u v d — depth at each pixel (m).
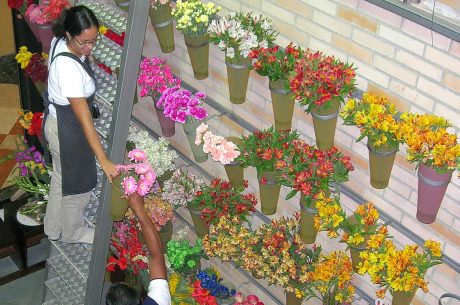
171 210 4.43
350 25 3.19
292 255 3.95
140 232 4.60
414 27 2.92
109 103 3.71
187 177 4.39
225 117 4.29
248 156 3.71
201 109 3.95
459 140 2.99
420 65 2.98
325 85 3.16
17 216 5.25
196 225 4.51
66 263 4.48
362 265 3.41
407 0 2.91
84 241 4.26
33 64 4.87
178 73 4.55
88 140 3.43
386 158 3.18
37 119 4.92
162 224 4.43
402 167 3.30
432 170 2.96
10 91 6.97
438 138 2.88
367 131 3.09
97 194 4.15
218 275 4.91
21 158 5.13
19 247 5.27
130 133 4.50
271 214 3.99
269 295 4.55
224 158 3.73
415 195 3.32
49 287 4.59
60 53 3.44
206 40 3.92
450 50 2.84
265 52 3.43
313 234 3.79
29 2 4.88
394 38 3.03
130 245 4.54
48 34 4.54
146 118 5.07
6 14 7.70
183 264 4.57
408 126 2.98
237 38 3.49
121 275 5.02
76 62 3.44
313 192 3.46
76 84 3.42
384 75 3.15
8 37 7.53
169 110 3.95
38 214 5.25
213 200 4.19
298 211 4.08
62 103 3.55
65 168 3.78
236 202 4.20
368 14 3.08
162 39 4.17
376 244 3.30
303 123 3.74
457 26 2.78
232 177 4.05
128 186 3.33
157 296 3.20
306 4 3.35
